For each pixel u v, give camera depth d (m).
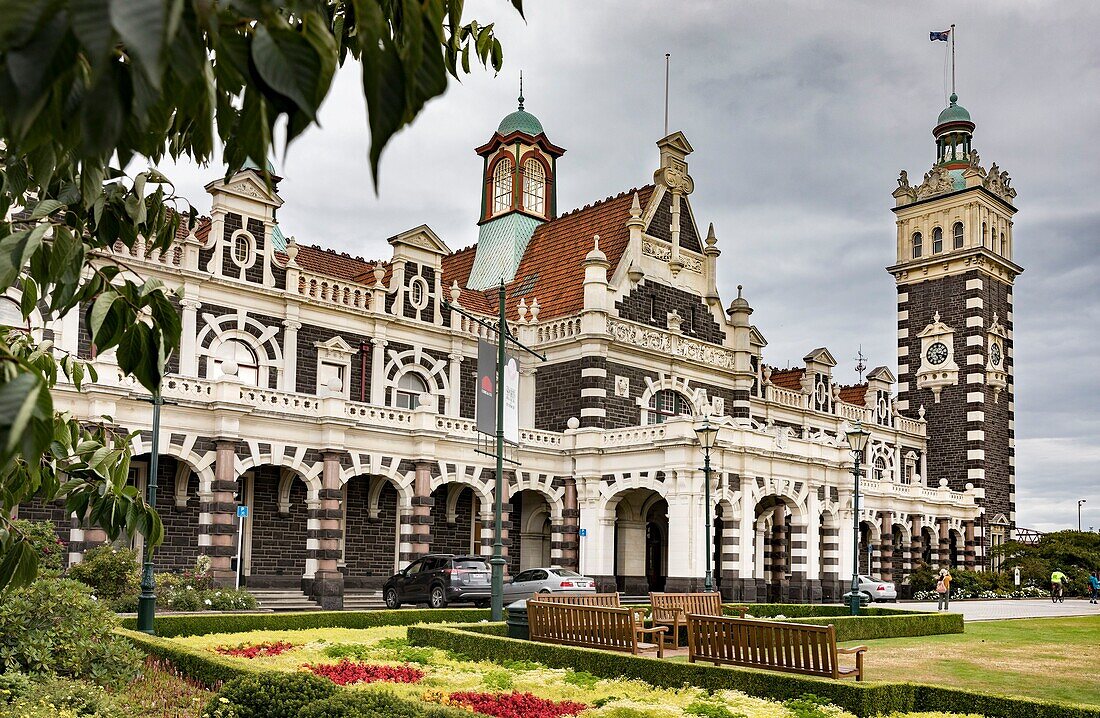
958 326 83.94
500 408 31.69
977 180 85.56
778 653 17.31
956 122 89.25
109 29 2.33
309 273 45.25
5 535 5.80
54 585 15.18
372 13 2.97
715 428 37.44
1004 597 71.69
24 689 12.92
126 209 5.83
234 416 36.66
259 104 3.18
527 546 51.31
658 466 46.38
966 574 71.25
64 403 32.56
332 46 2.93
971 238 84.19
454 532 48.59
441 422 43.94
